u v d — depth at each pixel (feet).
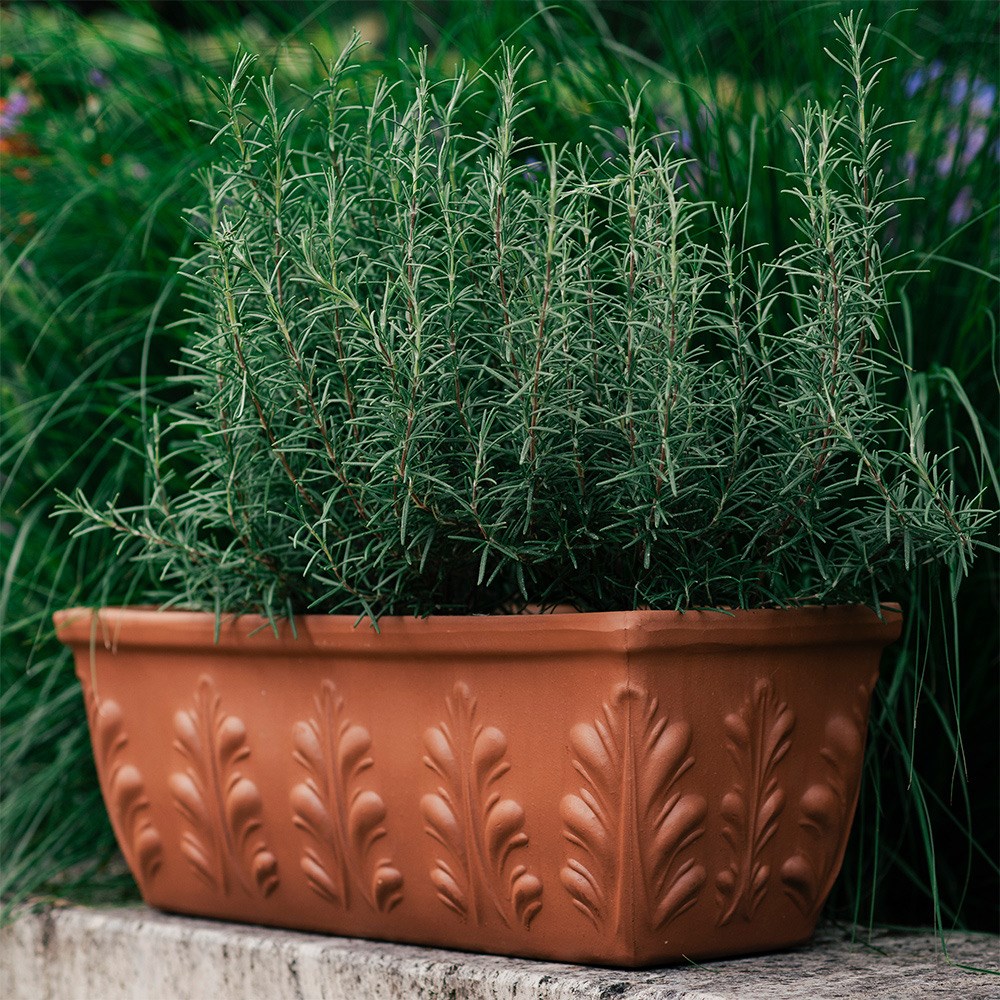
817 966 3.61
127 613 4.28
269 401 3.67
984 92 5.17
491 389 3.77
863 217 3.51
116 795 4.44
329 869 3.99
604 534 3.59
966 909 4.70
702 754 3.49
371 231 3.97
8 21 6.05
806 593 3.71
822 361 3.48
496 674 3.59
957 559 4.27
